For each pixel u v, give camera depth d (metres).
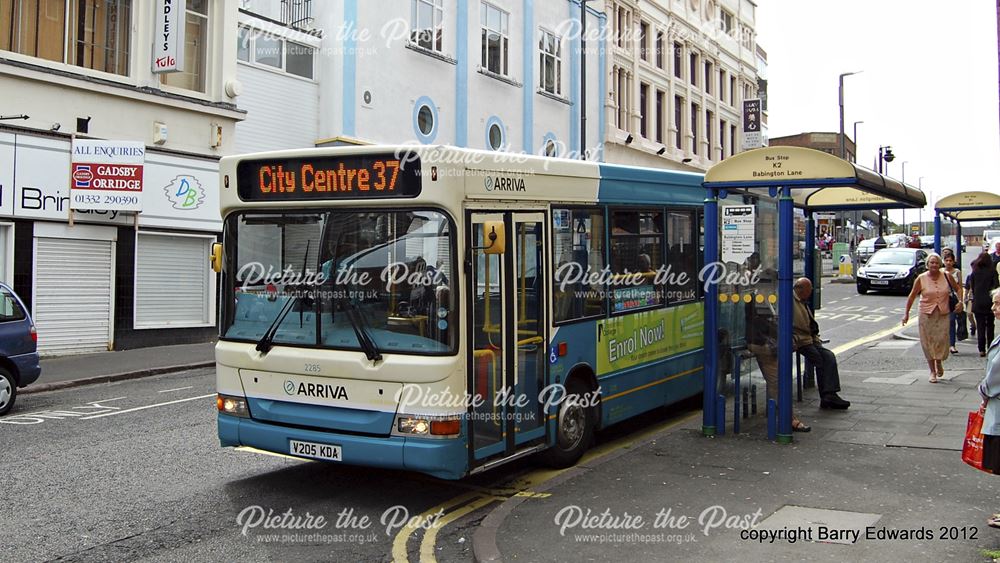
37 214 16.53
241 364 7.32
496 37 27.61
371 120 22.44
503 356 7.20
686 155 41.06
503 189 7.24
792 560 5.30
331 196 6.99
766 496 6.73
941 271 12.09
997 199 15.88
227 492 7.44
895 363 14.29
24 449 9.10
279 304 7.22
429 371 6.56
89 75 17.23
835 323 22.34
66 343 17.23
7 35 16.27
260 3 23.28
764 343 8.88
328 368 6.88
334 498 7.28
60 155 16.88
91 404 12.24
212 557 5.85
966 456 5.72
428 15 24.44
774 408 8.70
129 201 17.45
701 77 42.91
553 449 7.97
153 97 18.16
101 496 7.28
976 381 12.09
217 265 7.51
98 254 17.70
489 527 6.15
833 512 6.26
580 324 8.30
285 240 7.23
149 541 6.16
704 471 7.54
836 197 11.88
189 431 10.03
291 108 21.23
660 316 9.84
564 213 8.12
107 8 17.83
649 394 9.58
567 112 31.64
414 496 7.34
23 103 16.25
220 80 19.56
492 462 7.03
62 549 5.97
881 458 7.84
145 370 15.59
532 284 7.64
